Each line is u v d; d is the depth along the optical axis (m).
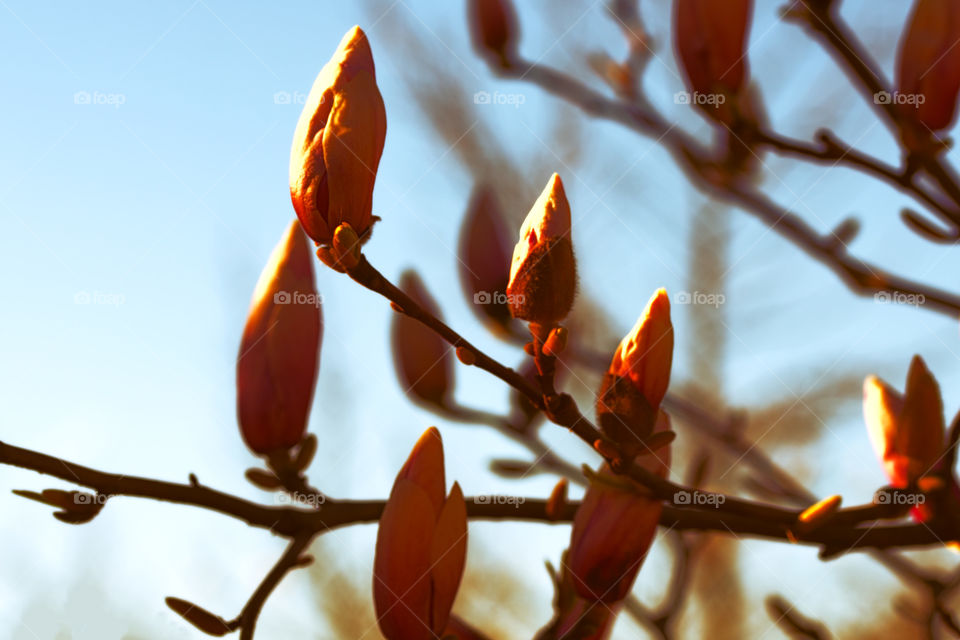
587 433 0.88
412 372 1.10
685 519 0.96
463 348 0.86
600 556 0.92
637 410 0.88
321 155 0.84
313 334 0.98
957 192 1.01
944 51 1.00
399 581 0.87
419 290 1.11
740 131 1.03
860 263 1.10
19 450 0.90
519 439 1.10
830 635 1.09
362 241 0.85
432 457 0.88
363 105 0.84
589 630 0.92
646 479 0.90
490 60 1.21
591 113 1.17
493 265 1.11
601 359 1.24
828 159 1.03
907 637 2.29
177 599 0.91
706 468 1.04
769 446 2.55
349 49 0.85
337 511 0.95
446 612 0.87
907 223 1.03
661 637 1.10
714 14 1.02
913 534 0.96
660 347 0.88
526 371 1.11
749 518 0.93
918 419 0.94
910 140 1.01
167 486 0.92
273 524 0.94
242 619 0.92
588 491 0.93
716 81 1.03
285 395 0.97
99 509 0.91
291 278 0.98
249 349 0.97
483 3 1.19
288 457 0.97
